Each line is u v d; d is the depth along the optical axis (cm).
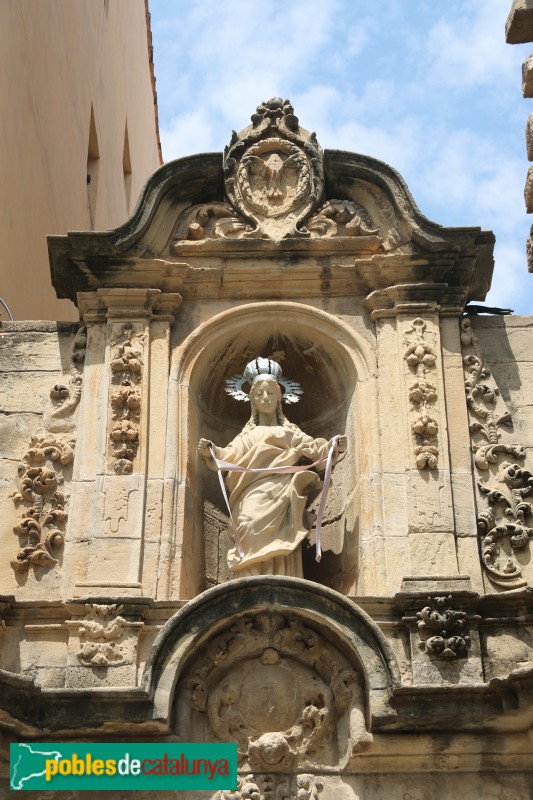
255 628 1380
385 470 1509
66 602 1404
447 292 1619
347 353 1600
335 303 1636
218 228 1662
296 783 1334
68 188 2298
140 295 1614
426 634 1387
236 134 1706
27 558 1469
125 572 1446
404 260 1620
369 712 1330
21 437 1560
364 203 1675
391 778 1338
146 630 1400
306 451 1538
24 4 1975
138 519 1480
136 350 1586
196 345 1608
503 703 1316
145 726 1331
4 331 1631
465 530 1473
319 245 1648
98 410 1559
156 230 1647
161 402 1561
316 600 1371
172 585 1455
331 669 1373
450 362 1581
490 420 1554
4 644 1409
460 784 1335
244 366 1675
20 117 1931
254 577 1366
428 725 1334
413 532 1465
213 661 1374
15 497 1512
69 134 2317
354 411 1579
